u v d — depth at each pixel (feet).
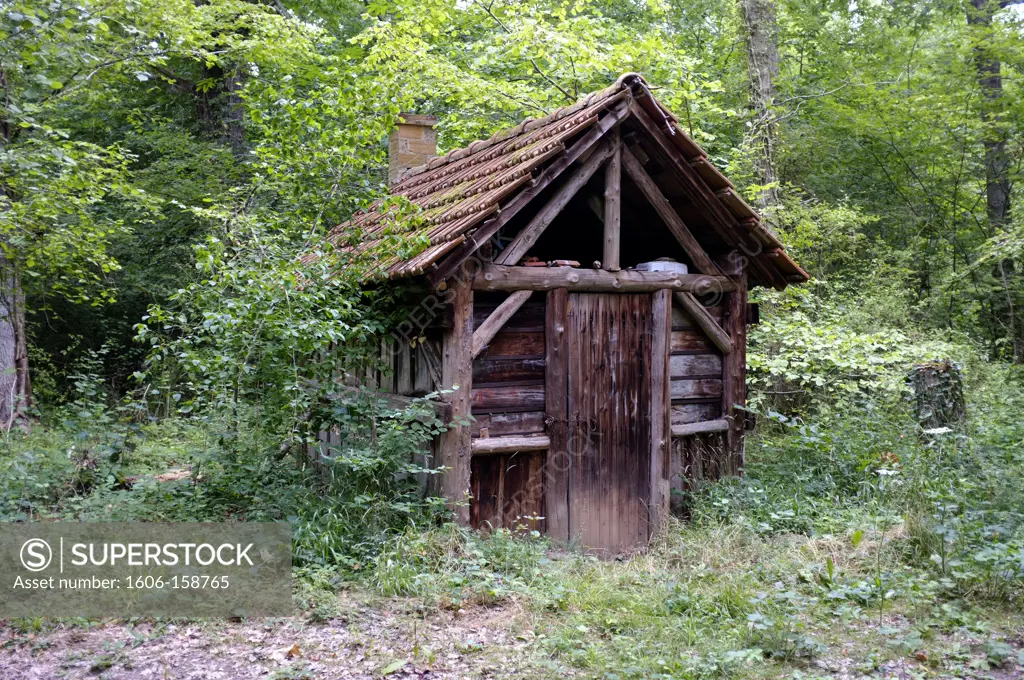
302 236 25.54
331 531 19.25
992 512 20.62
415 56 37.96
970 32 49.44
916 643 14.84
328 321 20.84
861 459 25.76
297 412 22.27
